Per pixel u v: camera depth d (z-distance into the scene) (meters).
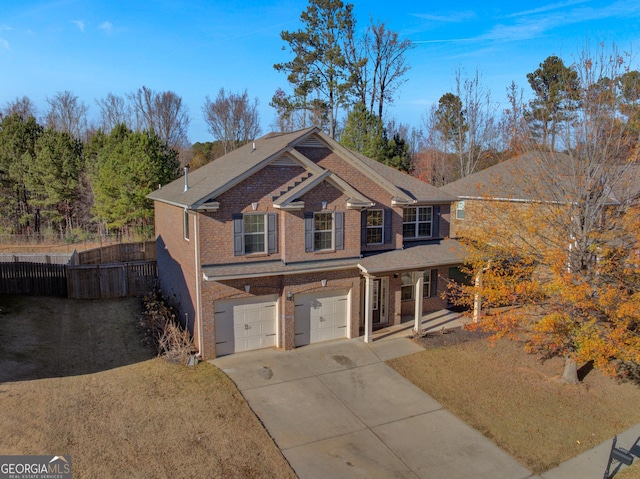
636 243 13.24
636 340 12.50
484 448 11.81
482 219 17.72
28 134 45.38
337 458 11.25
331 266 17.86
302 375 15.73
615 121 13.80
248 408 13.39
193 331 17.66
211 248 16.47
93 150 45.66
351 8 43.69
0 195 43.94
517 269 15.14
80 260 26.50
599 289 13.34
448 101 48.22
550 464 11.24
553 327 13.65
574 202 14.01
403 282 21.97
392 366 16.55
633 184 14.07
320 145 18.83
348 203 18.25
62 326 19.58
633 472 10.91
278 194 17.42
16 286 23.58
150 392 13.88
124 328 19.70
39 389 13.50
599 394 14.66
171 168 40.22
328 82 44.22
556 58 25.92
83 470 9.97
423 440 12.11
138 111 79.25
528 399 14.30
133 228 38.50
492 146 46.22
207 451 11.09
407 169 41.88
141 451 10.86
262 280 17.31
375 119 38.44
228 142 77.38
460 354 17.58
